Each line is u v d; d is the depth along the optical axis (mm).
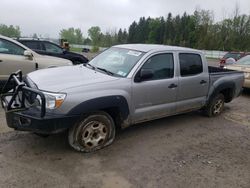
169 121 6273
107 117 4543
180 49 5695
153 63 5109
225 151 4969
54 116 3963
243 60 10273
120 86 4574
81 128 4285
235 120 6793
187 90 5762
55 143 4656
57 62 7996
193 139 5375
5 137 4770
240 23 62500
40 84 4242
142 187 3676
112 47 5840
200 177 4031
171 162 4383
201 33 66562
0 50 7109
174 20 85875
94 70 5074
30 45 11492
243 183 3994
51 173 3812
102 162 4203
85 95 4172
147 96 4988
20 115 3998
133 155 4504
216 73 6547
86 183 3664
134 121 4965
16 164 3961
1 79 7074
